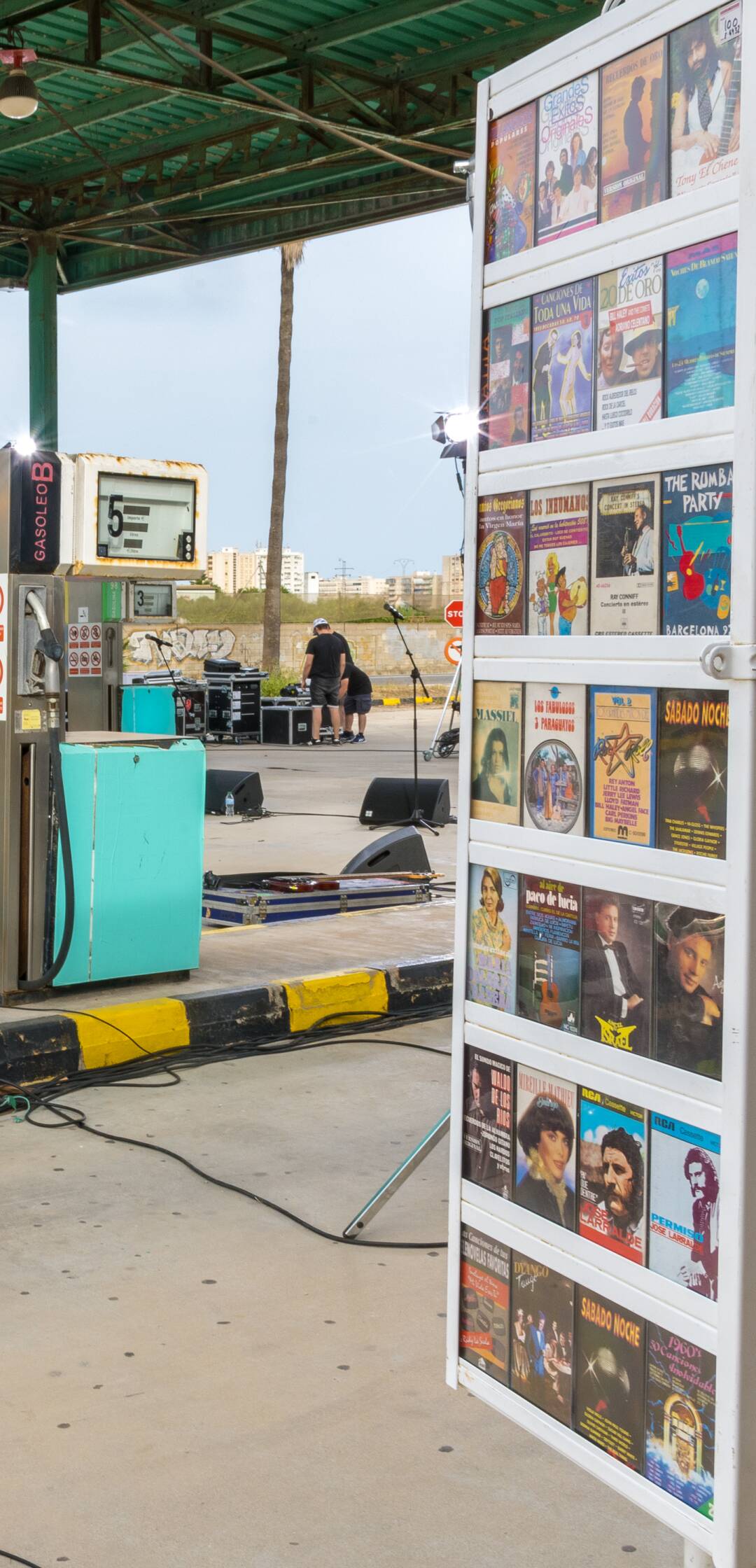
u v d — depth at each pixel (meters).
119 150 16.30
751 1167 1.89
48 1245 3.92
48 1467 2.84
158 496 6.24
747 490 1.85
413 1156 4.02
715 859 1.92
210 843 11.16
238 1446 2.93
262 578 40.22
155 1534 2.62
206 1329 3.44
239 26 12.41
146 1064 5.70
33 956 5.90
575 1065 2.20
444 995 6.87
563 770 2.21
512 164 2.30
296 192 16.55
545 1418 2.28
